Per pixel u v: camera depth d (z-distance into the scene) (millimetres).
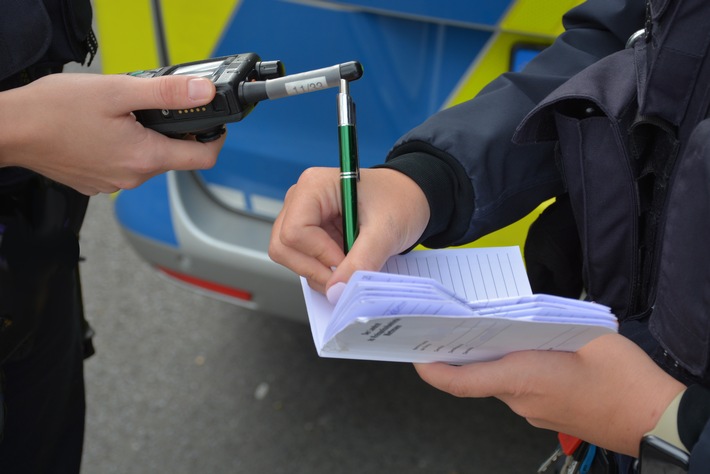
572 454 1183
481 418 2344
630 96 986
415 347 880
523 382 923
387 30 1665
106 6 1875
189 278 2080
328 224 1045
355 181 952
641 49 1000
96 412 2361
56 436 1459
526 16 1547
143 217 2035
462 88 1669
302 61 1757
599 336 883
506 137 1136
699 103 920
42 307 1278
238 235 1966
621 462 1106
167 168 1090
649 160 1014
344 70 947
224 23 1775
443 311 795
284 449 2266
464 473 2203
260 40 1766
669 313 912
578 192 1066
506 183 1149
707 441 807
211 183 2010
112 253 2898
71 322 1414
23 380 1338
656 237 1021
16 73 1125
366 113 1770
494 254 1078
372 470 2211
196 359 2521
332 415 2352
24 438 1385
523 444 2275
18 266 1209
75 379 1473
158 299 2727
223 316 2666
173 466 2227
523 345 901
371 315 782
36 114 1024
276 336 2594
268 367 2494
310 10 1698
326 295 948
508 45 1603
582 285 1301
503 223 1193
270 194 1962
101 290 2754
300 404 2383
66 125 1025
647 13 983
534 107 1131
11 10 1035
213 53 1820
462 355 928
